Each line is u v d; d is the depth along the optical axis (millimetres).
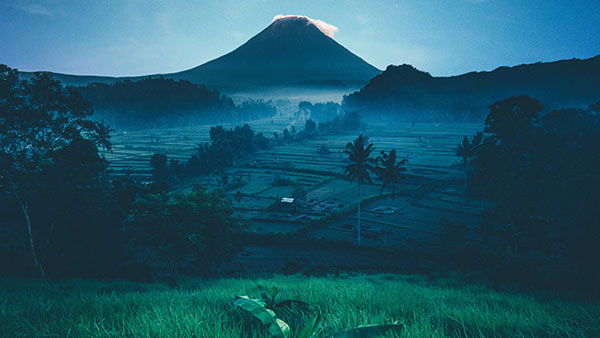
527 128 68000
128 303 5883
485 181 69938
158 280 29953
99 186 29312
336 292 7301
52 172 25703
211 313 4629
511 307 6586
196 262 33719
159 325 3545
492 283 22984
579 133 66375
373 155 156250
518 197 44688
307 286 10625
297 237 56375
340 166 128750
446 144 194750
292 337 3703
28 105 23344
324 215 71312
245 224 34969
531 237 39625
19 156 24859
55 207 26734
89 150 27891
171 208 27172
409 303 6172
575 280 21969
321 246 53719
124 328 3678
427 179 105000
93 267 29969
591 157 55281
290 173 118312
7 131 23609
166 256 26688
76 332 3549
